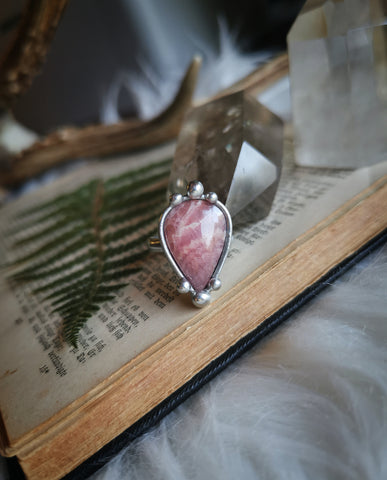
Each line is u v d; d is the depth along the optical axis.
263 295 0.07
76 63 0.21
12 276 0.11
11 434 0.06
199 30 0.21
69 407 0.06
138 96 0.21
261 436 0.06
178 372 0.07
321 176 0.10
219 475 0.06
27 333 0.08
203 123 0.10
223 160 0.09
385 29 0.09
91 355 0.07
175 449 0.06
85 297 0.08
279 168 0.09
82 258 0.10
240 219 0.09
